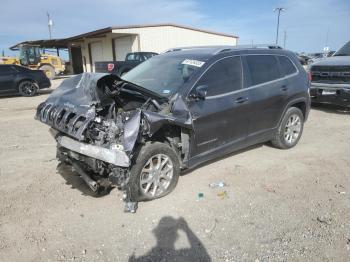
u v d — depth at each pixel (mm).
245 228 3611
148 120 3785
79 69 39500
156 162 4152
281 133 5961
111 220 3775
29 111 10891
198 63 4707
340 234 3479
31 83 15141
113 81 4215
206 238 3445
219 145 4844
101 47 32469
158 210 3979
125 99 4453
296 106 6363
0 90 14398
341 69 8781
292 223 3695
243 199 4246
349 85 8664
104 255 3199
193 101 4355
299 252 3211
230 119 4844
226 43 32312
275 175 5008
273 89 5562
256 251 3236
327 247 3275
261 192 4441
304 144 6574
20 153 6020
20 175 4996
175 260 3121
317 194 4375
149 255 3193
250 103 5109
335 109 10180
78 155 4180
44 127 8156
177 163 4324
